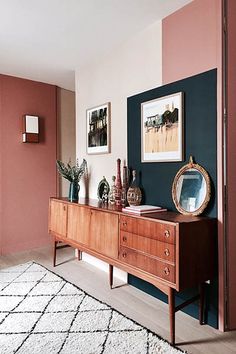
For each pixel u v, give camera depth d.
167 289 2.00
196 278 2.02
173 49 2.49
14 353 1.81
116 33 2.85
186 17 2.37
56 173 4.57
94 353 1.81
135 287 2.86
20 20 2.57
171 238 1.97
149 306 2.47
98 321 2.19
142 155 2.79
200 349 1.88
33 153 4.32
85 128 3.69
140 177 2.84
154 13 2.49
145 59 2.78
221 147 2.10
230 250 2.13
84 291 2.74
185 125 2.38
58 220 3.38
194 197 2.27
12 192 4.12
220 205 2.11
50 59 3.49
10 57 3.42
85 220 2.90
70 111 4.80
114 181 3.01
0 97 4.00
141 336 2.00
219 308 2.12
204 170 2.22
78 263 3.60
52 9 2.40
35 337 1.99
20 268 3.38
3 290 2.75
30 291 2.73
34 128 4.21
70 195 3.39
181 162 2.41
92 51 3.24
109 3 2.33
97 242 2.72
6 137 4.06
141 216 2.22
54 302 2.50
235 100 2.14
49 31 2.79
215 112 2.14
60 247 3.67
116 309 2.40
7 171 4.07
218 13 2.12
